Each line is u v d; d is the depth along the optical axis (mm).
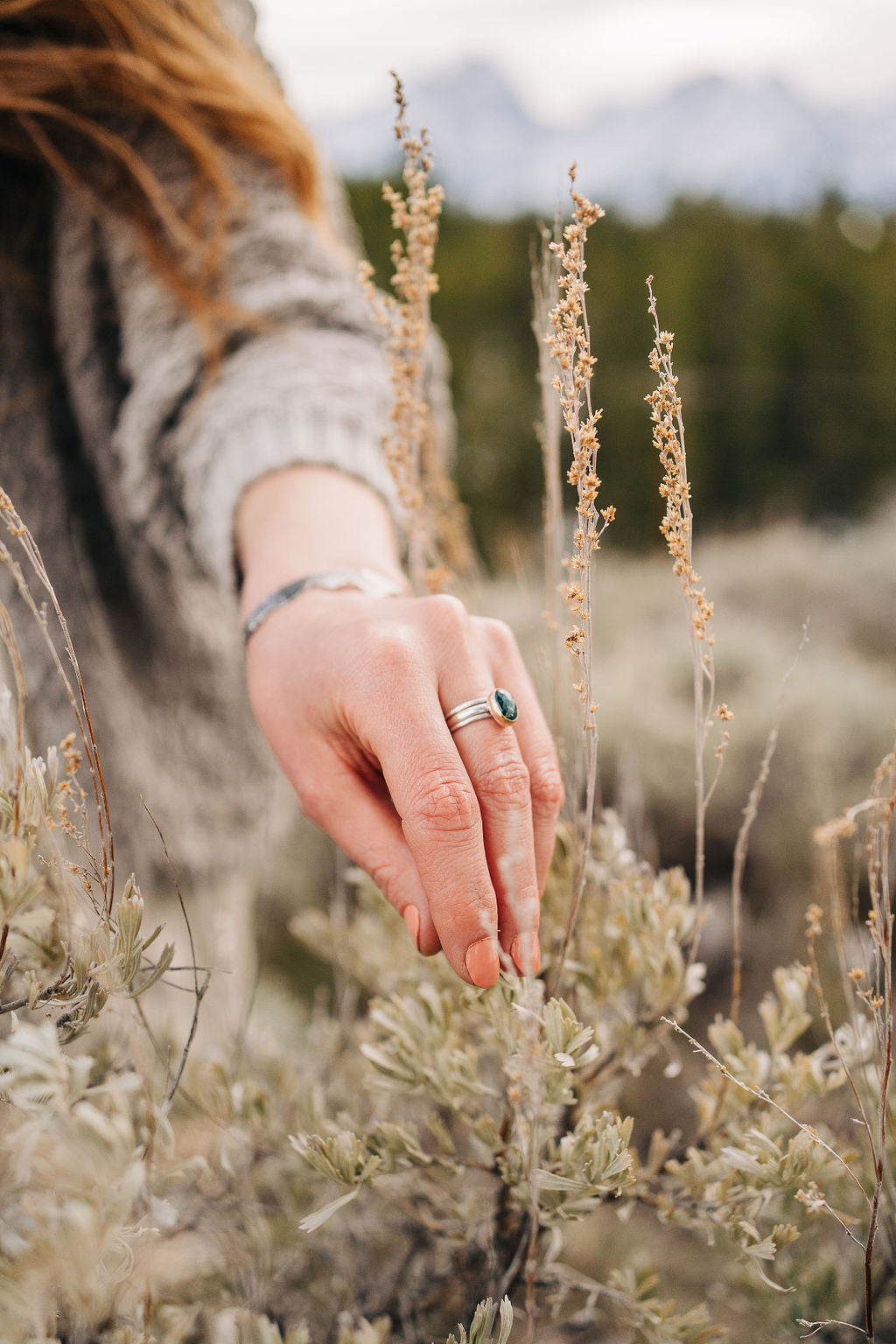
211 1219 426
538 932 441
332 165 769
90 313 619
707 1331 400
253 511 551
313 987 1312
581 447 388
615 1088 461
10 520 380
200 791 740
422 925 431
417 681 431
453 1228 435
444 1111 500
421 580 503
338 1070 499
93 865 389
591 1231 605
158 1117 392
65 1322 359
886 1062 385
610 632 2674
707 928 1170
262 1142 446
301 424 561
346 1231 454
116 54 567
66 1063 347
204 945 606
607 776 1589
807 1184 400
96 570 668
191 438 584
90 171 592
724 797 1500
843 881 519
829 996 846
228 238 604
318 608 478
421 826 412
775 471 4590
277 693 470
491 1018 415
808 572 2961
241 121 605
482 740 425
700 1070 952
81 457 658
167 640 698
